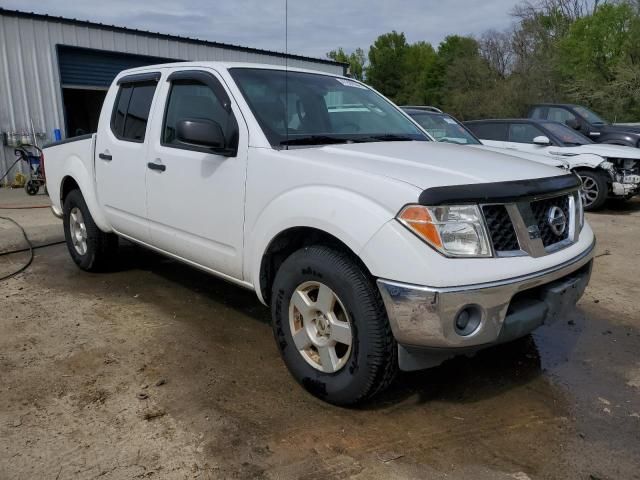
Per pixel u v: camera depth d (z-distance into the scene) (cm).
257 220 324
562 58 4297
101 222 495
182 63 412
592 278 554
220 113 363
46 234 734
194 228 376
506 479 242
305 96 382
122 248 631
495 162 312
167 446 262
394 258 254
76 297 471
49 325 407
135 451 258
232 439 268
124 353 362
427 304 248
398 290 252
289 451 259
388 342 271
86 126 1936
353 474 244
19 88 1345
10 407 294
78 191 525
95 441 265
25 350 364
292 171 305
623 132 1217
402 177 270
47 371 335
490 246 261
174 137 397
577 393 322
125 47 1559
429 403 306
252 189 327
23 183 1339
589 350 383
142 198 425
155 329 403
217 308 448
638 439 275
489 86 4838
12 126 1341
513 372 347
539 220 288
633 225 852
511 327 270
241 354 363
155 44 1634
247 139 335
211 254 367
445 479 242
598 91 3712
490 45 5231
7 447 259
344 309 279
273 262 334
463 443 269
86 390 313
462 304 250
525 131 1065
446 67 5644
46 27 1377
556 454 262
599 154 964
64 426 277
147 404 299
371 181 272
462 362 359
